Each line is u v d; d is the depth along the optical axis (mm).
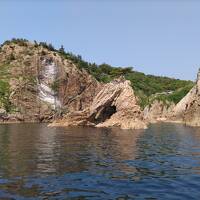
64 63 112062
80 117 63438
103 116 64125
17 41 118562
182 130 61438
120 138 39969
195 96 90312
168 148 31375
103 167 20531
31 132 48062
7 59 111438
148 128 63250
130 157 24969
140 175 18406
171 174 18766
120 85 62594
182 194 14562
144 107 140625
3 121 86125
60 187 15383
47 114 97938
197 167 21078
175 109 118188
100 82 135000
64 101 106812
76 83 111375
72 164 21281
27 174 17891
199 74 96062
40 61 107000
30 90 98500
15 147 29484
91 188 15359
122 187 15664
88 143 33938
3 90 94750
